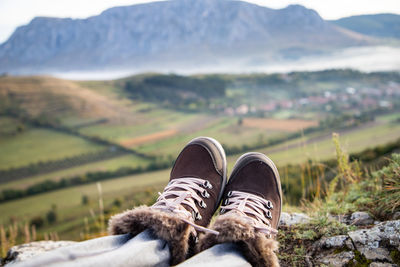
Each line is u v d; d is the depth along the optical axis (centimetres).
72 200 6675
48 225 5369
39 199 7088
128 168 8119
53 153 9925
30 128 11600
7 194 7344
